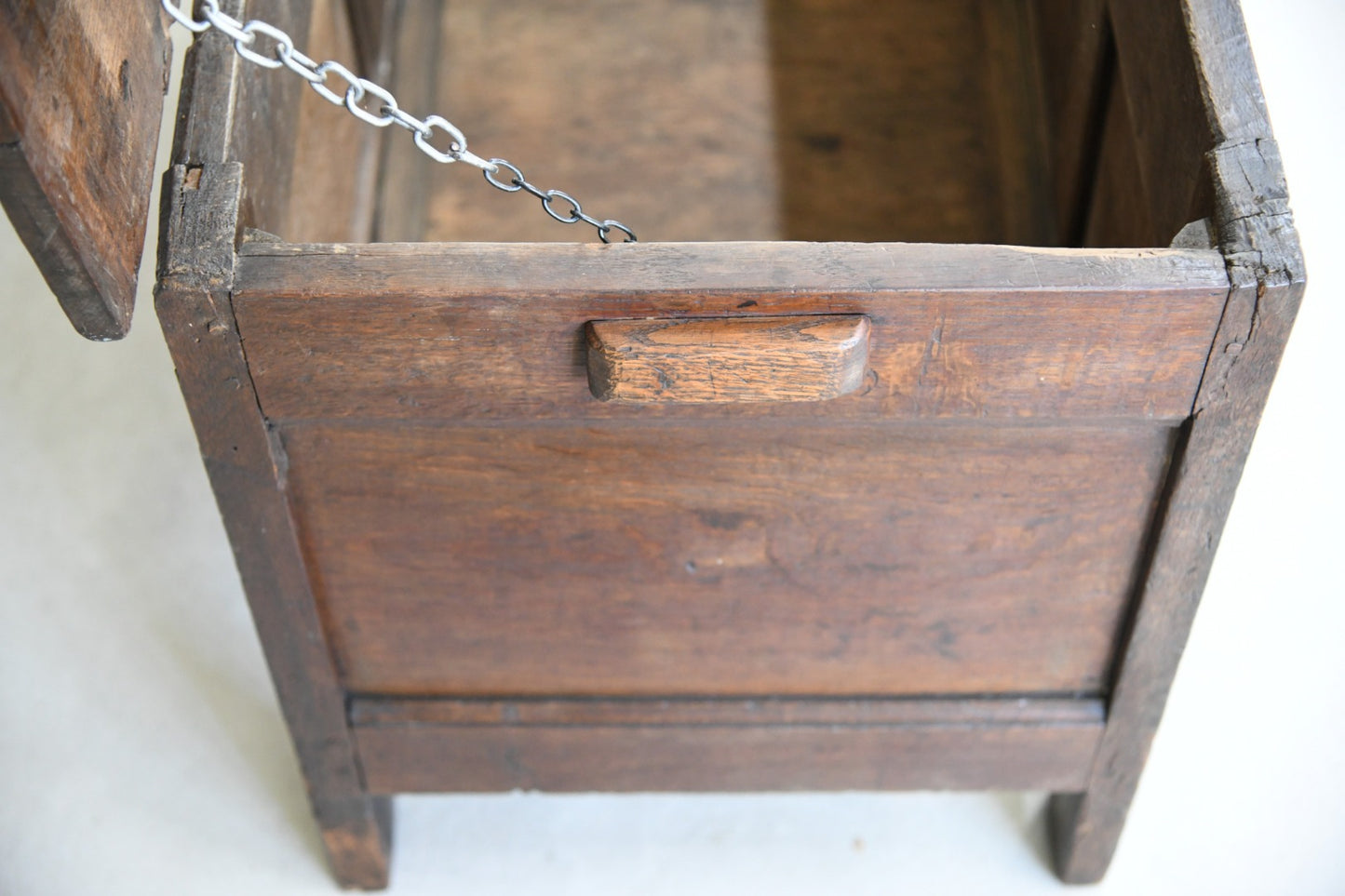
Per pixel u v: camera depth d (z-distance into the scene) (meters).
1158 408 0.95
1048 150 1.29
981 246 0.92
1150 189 1.04
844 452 0.98
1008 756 1.13
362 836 1.18
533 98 1.37
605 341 0.91
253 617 1.05
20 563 1.38
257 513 1.00
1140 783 1.25
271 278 0.91
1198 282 0.91
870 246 0.92
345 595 1.05
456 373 0.94
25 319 1.51
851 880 1.22
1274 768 1.25
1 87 0.78
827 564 1.03
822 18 1.40
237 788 1.27
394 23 1.37
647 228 1.32
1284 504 1.36
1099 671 1.09
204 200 0.93
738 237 1.31
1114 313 0.92
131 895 1.22
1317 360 1.42
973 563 1.03
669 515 1.01
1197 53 0.96
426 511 1.01
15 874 1.23
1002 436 0.97
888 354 0.93
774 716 1.11
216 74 0.96
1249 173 0.93
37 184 0.81
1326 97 1.53
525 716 1.11
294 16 1.10
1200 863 1.22
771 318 0.92
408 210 1.33
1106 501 1.00
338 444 0.98
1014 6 1.37
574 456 0.98
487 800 1.26
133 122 0.90
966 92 1.36
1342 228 1.47
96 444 1.44
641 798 1.26
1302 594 1.33
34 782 1.27
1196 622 1.32
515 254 0.92
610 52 1.39
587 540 1.02
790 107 1.36
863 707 1.11
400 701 1.11
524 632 1.07
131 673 1.33
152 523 1.40
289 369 0.94
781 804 1.26
